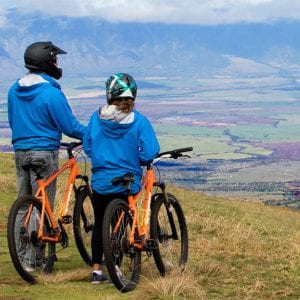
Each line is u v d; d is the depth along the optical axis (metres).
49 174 7.54
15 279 7.02
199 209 17.86
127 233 6.86
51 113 7.47
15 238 7.03
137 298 6.20
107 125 6.88
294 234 13.80
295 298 6.83
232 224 13.26
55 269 7.70
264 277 7.89
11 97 7.62
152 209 7.31
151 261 8.09
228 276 7.79
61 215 7.57
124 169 6.92
